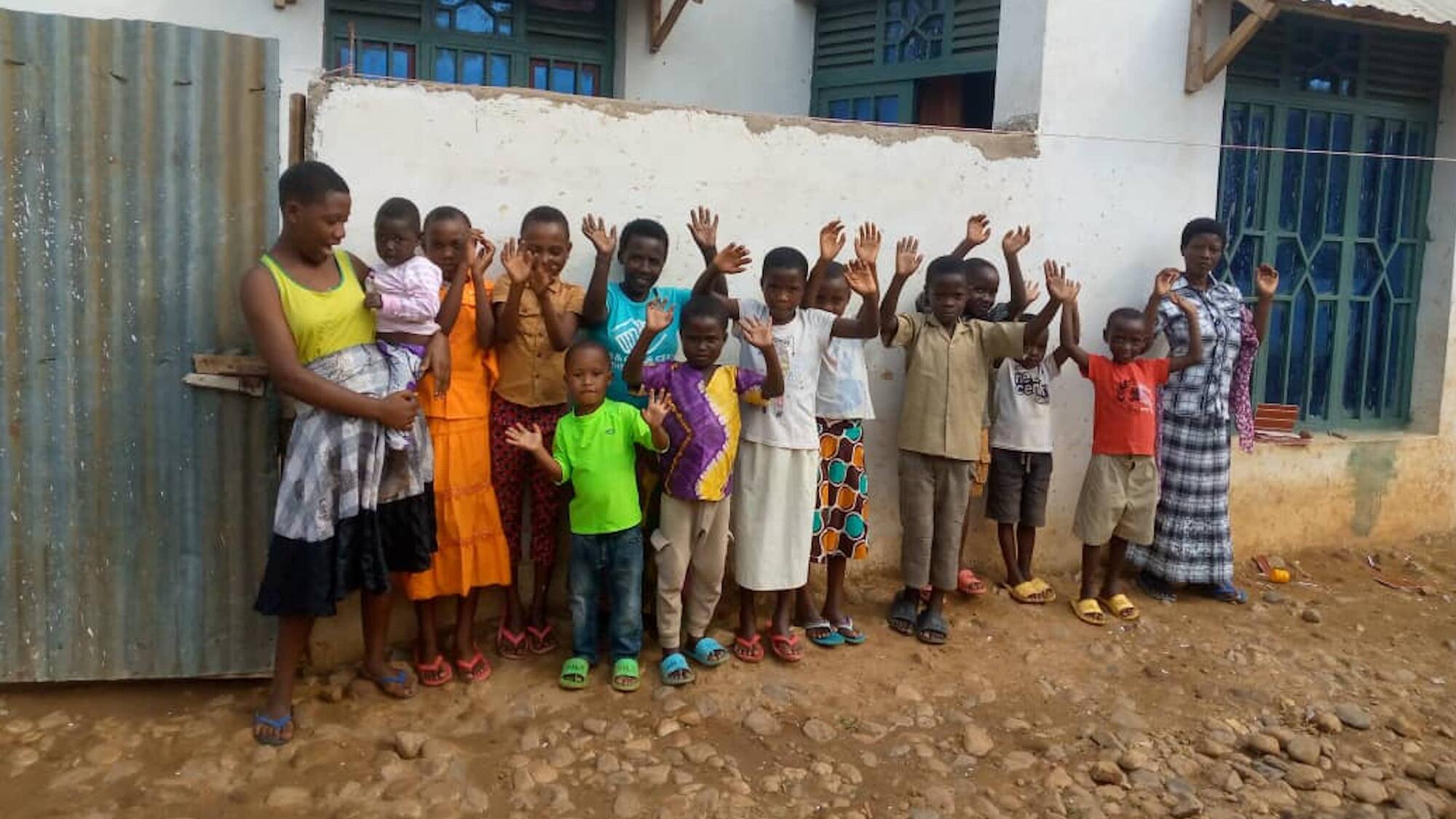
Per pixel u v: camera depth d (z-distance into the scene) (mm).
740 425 3984
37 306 3438
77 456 3521
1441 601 5191
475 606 3893
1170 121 5047
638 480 4113
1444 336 6027
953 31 6305
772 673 4020
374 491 3326
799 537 4023
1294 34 5719
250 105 3520
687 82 6926
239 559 3678
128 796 3090
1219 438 4922
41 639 3578
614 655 3887
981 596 4781
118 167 3441
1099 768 3439
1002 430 4652
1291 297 5898
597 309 3848
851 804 3230
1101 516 4633
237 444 3625
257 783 3184
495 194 3977
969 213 4707
